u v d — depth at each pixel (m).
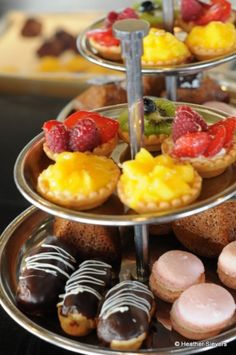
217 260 0.62
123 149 0.60
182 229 0.62
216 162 0.54
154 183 0.52
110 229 0.62
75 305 0.54
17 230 0.63
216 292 0.55
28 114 0.91
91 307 0.54
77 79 1.08
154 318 0.56
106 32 0.73
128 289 0.55
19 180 0.55
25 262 0.60
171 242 0.64
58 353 0.56
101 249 0.61
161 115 0.61
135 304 0.54
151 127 0.59
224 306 0.54
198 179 0.53
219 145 0.54
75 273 0.58
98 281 0.57
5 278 0.58
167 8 0.73
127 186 0.53
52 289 0.56
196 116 0.56
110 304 0.54
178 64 0.71
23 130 0.87
